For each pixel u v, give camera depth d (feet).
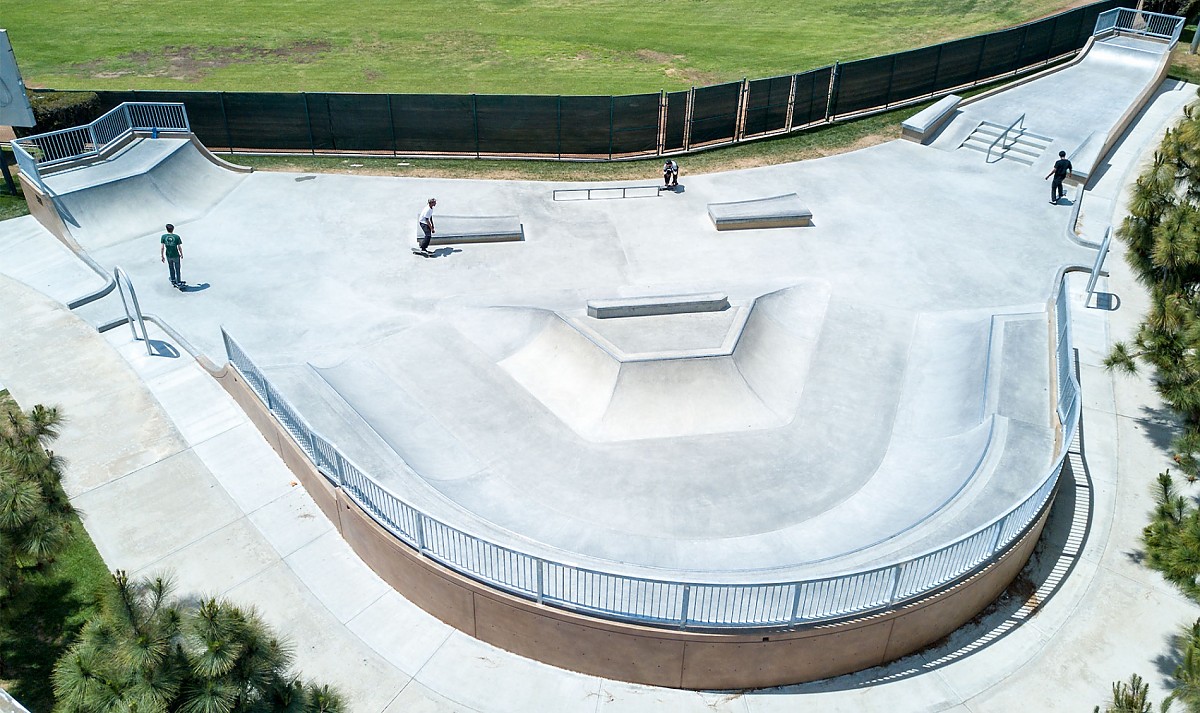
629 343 56.24
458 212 80.59
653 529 44.65
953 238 76.02
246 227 77.30
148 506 47.65
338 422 49.65
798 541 43.34
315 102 91.61
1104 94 105.50
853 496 47.50
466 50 132.87
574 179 88.79
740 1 160.25
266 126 93.40
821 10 154.10
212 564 43.98
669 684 38.32
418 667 38.99
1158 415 54.54
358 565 44.32
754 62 128.36
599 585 35.73
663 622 36.14
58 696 28.55
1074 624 41.09
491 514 45.03
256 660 28.96
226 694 27.86
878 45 135.54
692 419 53.52
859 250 73.97
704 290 67.26
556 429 52.95
